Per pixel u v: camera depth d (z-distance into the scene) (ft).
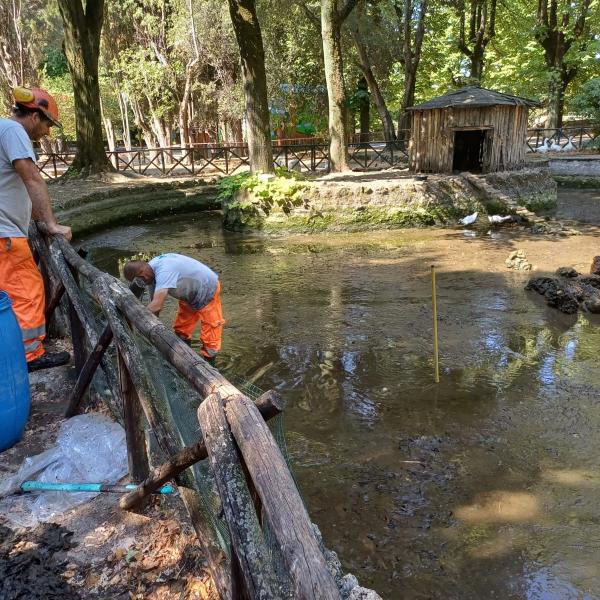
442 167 52.60
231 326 24.84
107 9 83.71
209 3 80.12
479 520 12.44
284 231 44.57
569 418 16.52
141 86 85.05
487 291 28.99
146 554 8.18
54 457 10.03
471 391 18.34
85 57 57.16
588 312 25.82
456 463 14.51
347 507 12.96
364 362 20.79
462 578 10.91
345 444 15.48
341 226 45.01
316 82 93.09
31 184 12.19
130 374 8.47
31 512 9.05
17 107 12.85
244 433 4.88
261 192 44.37
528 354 21.20
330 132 60.08
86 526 8.76
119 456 10.21
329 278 32.35
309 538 4.09
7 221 12.47
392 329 24.02
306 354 21.61
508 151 52.29
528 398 17.80
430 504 13.00
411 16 88.74
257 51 45.80
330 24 56.54
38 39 87.61
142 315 8.18
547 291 27.40
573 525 12.22
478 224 46.32
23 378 10.91
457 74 113.19
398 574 11.05
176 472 7.46
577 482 13.64
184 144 88.84
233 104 85.56
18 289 13.33
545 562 11.23
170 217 53.36
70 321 13.07
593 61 91.50
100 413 11.73
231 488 4.93
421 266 34.37
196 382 6.03
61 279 12.62
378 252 38.29
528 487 13.51
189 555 8.12
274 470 4.51
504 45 106.73
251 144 47.67
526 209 47.65
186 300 17.06
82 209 46.34
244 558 4.77
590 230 43.11
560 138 87.92
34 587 7.61
